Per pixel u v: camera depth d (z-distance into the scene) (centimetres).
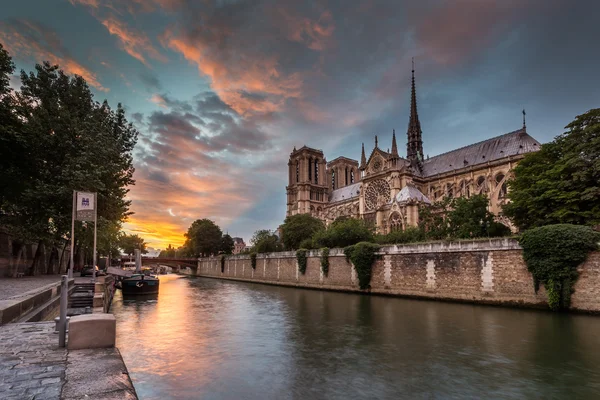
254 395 1536
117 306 4300
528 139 8731
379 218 8456
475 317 3103
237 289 6844
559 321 2827
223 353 2142
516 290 3547
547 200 3912
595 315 2994
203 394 1543
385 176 10250
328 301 4566
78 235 4338
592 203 3559
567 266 3166
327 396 1528
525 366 1850
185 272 16300
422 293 4469
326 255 6259
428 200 8306
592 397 1490
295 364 1931
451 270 4162
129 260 15250
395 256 4897
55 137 3819
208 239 14062
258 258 8894
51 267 5672
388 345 2281
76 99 4462
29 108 3950
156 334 2659
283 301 4672
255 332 2709
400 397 1513
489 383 1642
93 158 3906
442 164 10725
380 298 4725
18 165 3856
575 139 3834
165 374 1783
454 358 1997
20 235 3712
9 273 4266
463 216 5356
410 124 12538
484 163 9000
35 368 873
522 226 4231
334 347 2256
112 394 708
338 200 15150
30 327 1405
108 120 4847
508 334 2477
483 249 3853
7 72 3481
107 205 4428
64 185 3741
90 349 1055
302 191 15362
